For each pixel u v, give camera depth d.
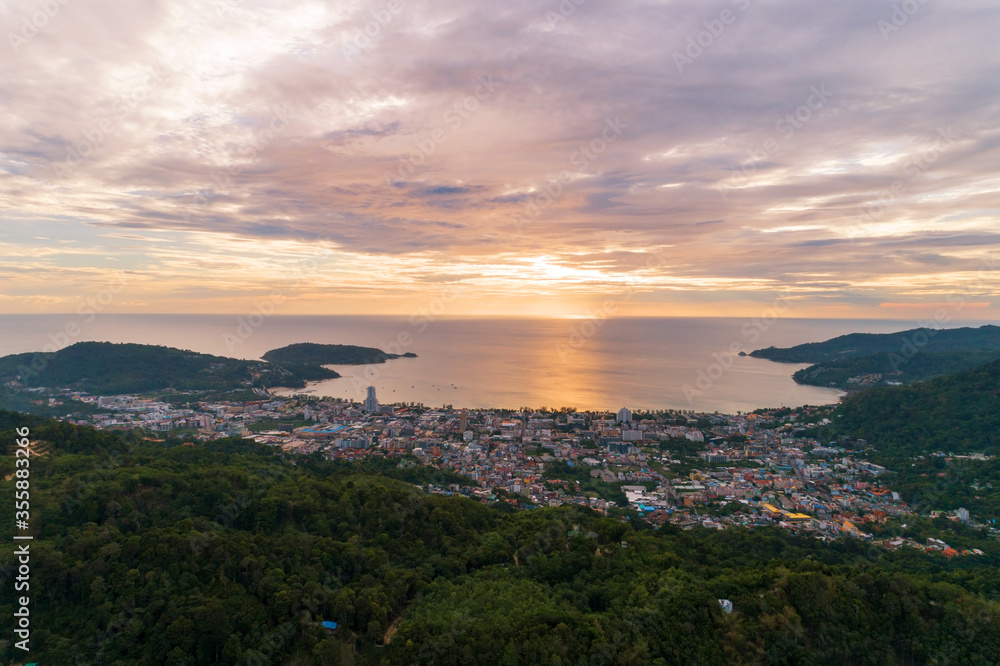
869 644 57.75
